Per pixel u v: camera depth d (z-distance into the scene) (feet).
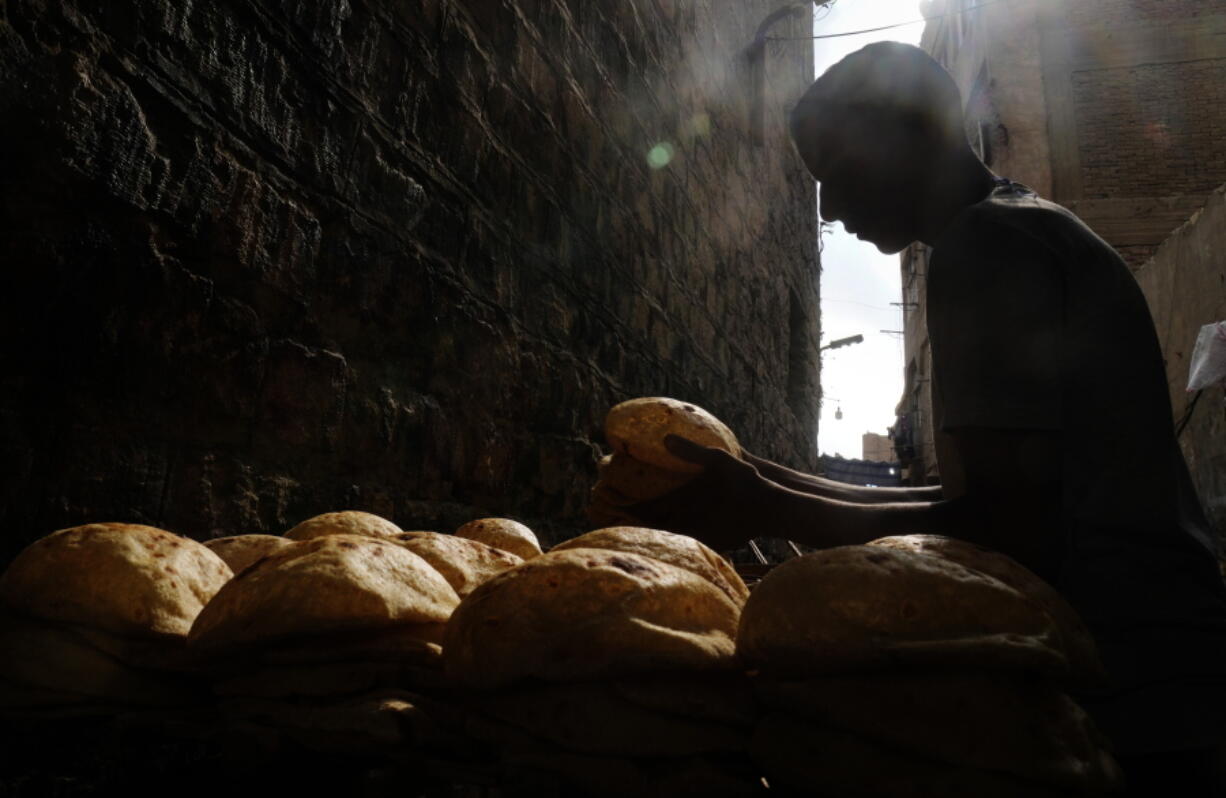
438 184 10.14
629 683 2.62
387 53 9.27
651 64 18.48
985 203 3.85
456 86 10.65
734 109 25.18
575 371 13.85
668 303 18.84
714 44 23.45
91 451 5.74
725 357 23.18
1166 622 3.18
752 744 2.64
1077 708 2.55
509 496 11.66
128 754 3.34
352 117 8.61
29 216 5.37
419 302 9.62
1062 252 3.59
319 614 2.99
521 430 12.03
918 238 4.43
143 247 6.17
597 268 15.07
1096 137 40.78
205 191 6.72
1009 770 2.29
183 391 6.51
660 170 18.74
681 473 4.23
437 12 10.28
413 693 2.96
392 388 9.16
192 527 6.54
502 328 11.54
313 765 3.17
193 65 6.66
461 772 2.77
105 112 5.86
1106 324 3.47
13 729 3.29
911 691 2.41
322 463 8.06
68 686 3.28
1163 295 24.59
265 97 7.43
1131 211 39.52
